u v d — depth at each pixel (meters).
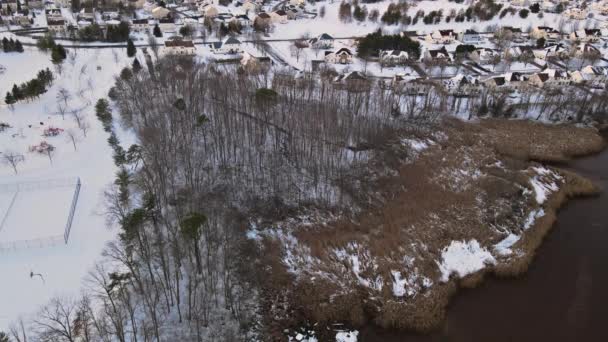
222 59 170.50
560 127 135.12
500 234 88.75
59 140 105.75
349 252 82.56
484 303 75.19
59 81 138.50
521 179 105.50
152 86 128.75
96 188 90.56
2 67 144.38
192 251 75.38
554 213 96.94
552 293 77.38
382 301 74.06
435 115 133.38
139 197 86.25
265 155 104.62
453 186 102.12
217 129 107.19
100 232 79.25
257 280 76.38
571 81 161.50
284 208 92.19
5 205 84.25
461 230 88.56
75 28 188.62
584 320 72.38
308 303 73.31
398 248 83.31
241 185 96.25
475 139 124.38
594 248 87.94
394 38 182.88
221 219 84.56
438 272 79.50
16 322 61.59
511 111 140.00
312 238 85.62
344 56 175.75
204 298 68.44
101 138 107.88
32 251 74.56
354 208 93.38
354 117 120.25
